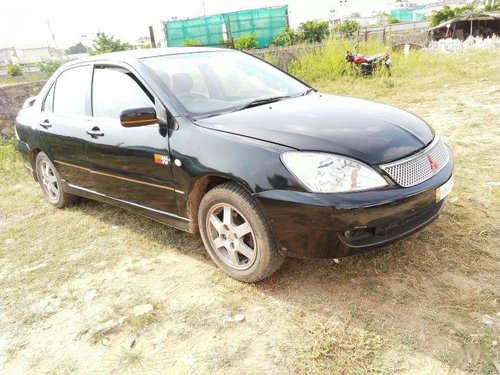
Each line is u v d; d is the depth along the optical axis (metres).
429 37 26.75
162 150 3.13
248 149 2.70
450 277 2.84
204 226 3.12
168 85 3.30
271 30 23.56
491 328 2.38
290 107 3.25
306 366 2.26
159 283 3.17
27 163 5.02
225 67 3.87
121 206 3.84
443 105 7.88
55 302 3.10
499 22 25.56
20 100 8.43
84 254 3.73
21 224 4.55
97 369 2.45
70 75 4.24
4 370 2.53
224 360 2.38
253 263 2.88
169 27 24.05
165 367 2.40
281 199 2.53
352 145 2.59
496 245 3.15
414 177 2.62
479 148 5.25
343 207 2.41
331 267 3.07
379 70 12.22
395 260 3.06
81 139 3.86
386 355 2.28
